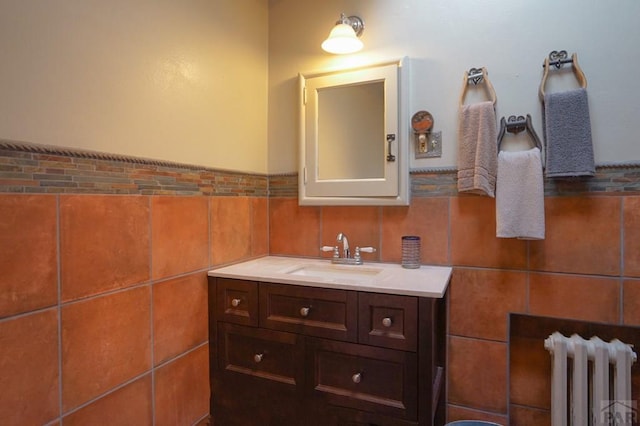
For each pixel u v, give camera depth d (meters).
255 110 1.82
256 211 1.82
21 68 0.90
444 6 1.55
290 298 1.38
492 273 1.49
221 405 1.51
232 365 1.49
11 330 0.89
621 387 1.25
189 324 1.43
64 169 1.00
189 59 1.41
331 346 1.31
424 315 1.18
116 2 1.13
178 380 1.38
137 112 1.20
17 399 0.90
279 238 1.89
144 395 1.24
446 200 1.56
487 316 1.50
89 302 1.07
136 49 1.20
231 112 1.65
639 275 1.30
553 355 1.36
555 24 1.38
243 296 1.46
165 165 1.31
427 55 1.58
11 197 0.88
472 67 1.51
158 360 1.29
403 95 1.60
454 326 1.55
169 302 1.34
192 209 1.44
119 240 1.15
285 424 1.40
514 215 1.35
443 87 1.55
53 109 0.97
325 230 1.79
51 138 0.96
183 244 1.39
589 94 1.34
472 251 1.52
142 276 1.23
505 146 1.46
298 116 1.82
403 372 1.21
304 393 1.36
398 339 1.21
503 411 1.48
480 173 1.38
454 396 1.55
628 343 1.40
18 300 0.90
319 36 1.79
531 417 1.52
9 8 0.87
